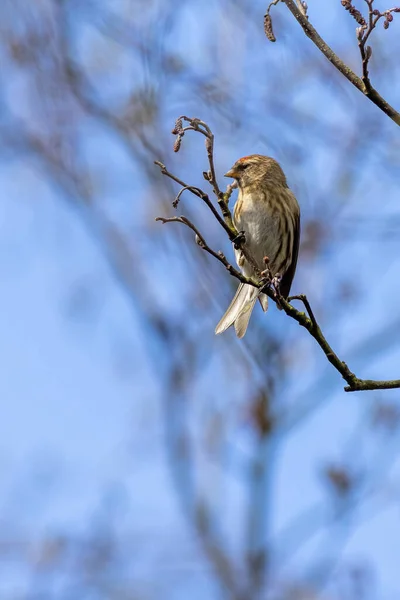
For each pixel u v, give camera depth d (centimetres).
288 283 1127
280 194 1110
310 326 764
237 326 1000
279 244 1107
